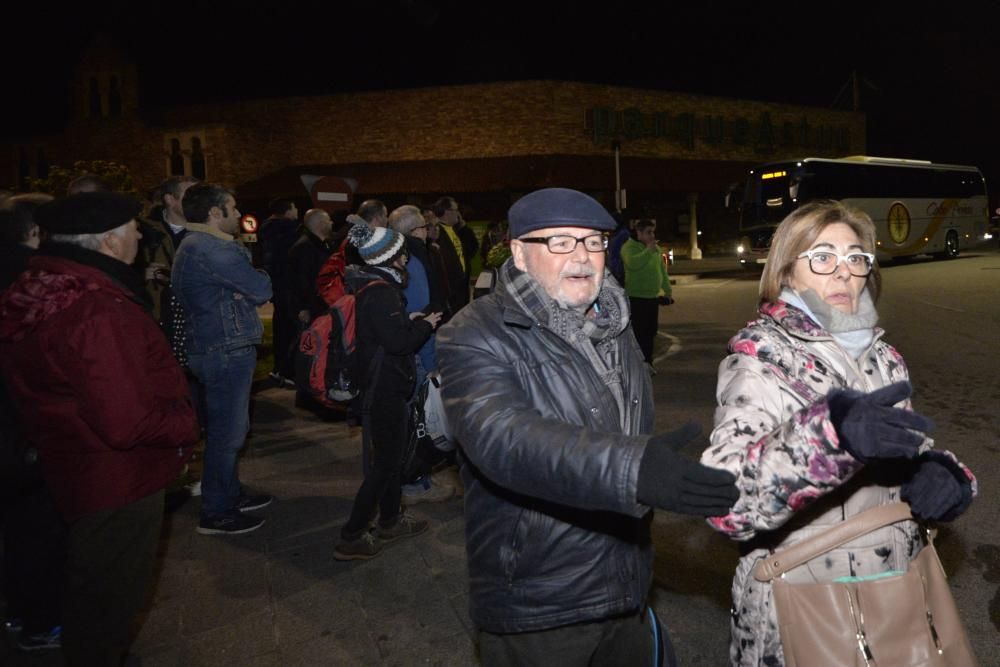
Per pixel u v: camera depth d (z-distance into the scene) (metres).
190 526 4.59
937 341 10.12
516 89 27.39
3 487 2.79
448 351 1.84
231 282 4.14
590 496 1.42
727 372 1.80
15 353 2.48
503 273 1.93
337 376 3.84
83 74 30.95
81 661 2.52
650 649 2.06
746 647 1.78
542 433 1.51
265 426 6.85
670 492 1.34
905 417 1.31
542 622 1.84
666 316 13.97
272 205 8.41
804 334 1.77
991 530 4.12
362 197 27.25
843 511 1.72
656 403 7.32
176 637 3.35
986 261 23.70
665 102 30.06
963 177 26.20
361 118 28.64
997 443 5.60
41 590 3.25
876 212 23.02
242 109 29.66
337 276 5.90
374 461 3.88
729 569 3.89
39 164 31.64
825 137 35.03
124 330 2.48
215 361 4.23
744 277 22.06
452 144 27.97
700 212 32.72
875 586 1.63
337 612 3.52
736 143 32.25
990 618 3.27
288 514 4.75
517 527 1.85
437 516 4.61
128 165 30.09
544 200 1.86
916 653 1.60
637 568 1.93
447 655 3.16
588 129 28.19
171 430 2.58
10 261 3.25
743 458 1.52
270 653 3.21
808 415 1.43
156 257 5.70
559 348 1.85
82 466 2.49
